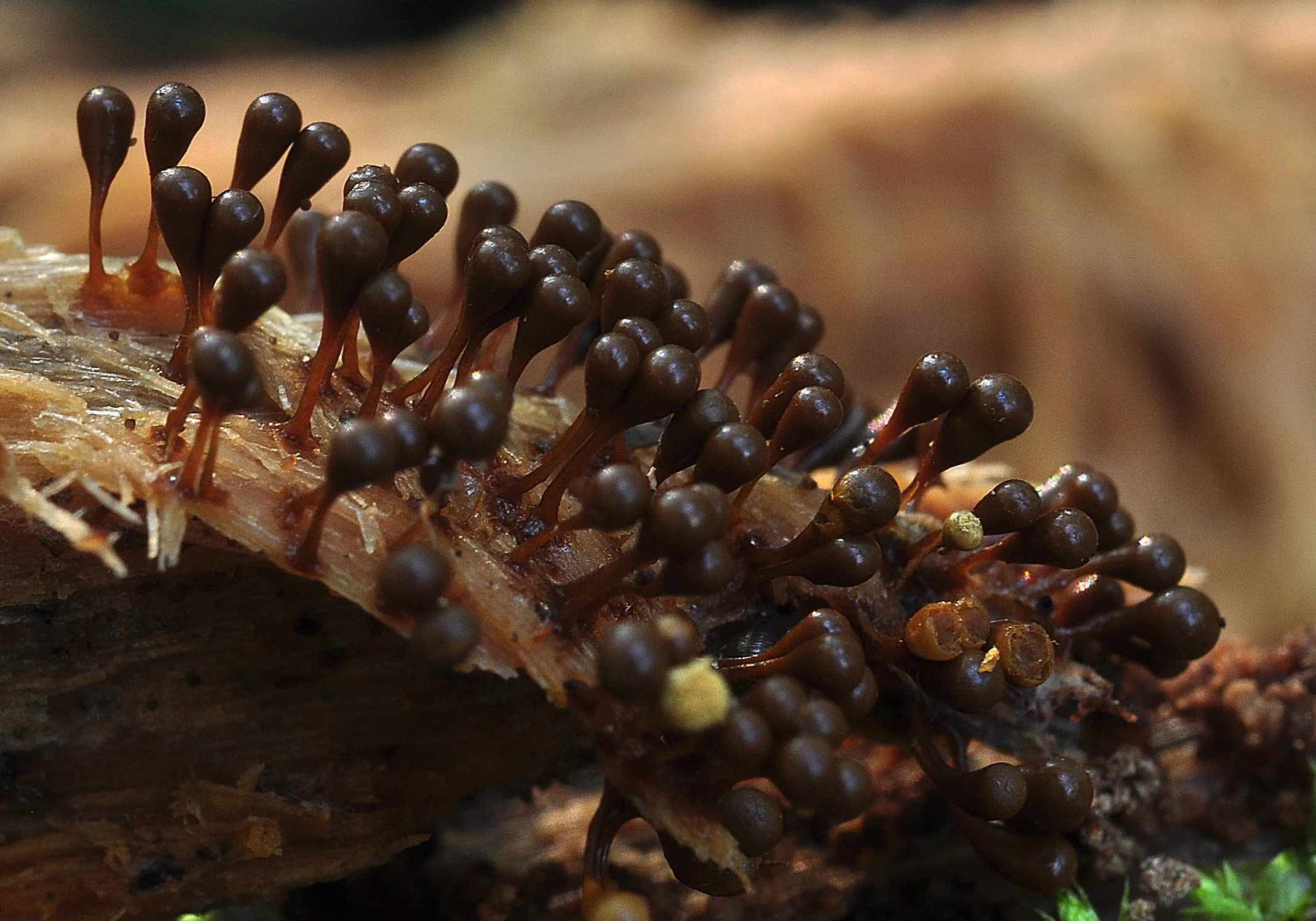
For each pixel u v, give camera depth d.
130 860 0.06
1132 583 0.06
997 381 0.05
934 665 0.05
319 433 0.06
